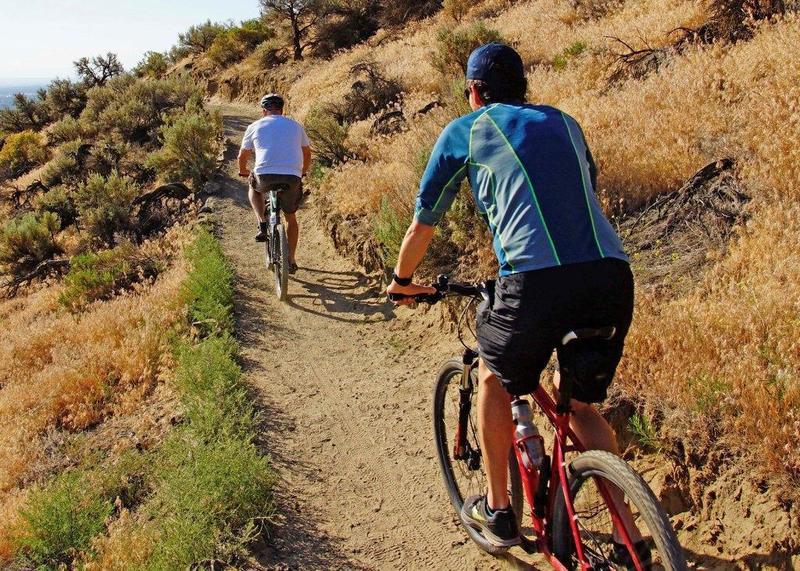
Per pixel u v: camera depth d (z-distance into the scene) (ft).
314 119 38.27
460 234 20.13
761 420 10.16
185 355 19.53
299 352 20.86
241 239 33.73
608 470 7.82
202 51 119.44
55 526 13.93
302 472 14.75
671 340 12.65
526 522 11.67
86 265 35.42
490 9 58.90
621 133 21.54
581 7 43.37
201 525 12.13
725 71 22.44
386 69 51.37
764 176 16.44
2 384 26.03
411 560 11.84
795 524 9.23
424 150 23.70
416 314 21.29
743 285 13.62
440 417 12.29
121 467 15.67
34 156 86.99
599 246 7.78
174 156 49.21
